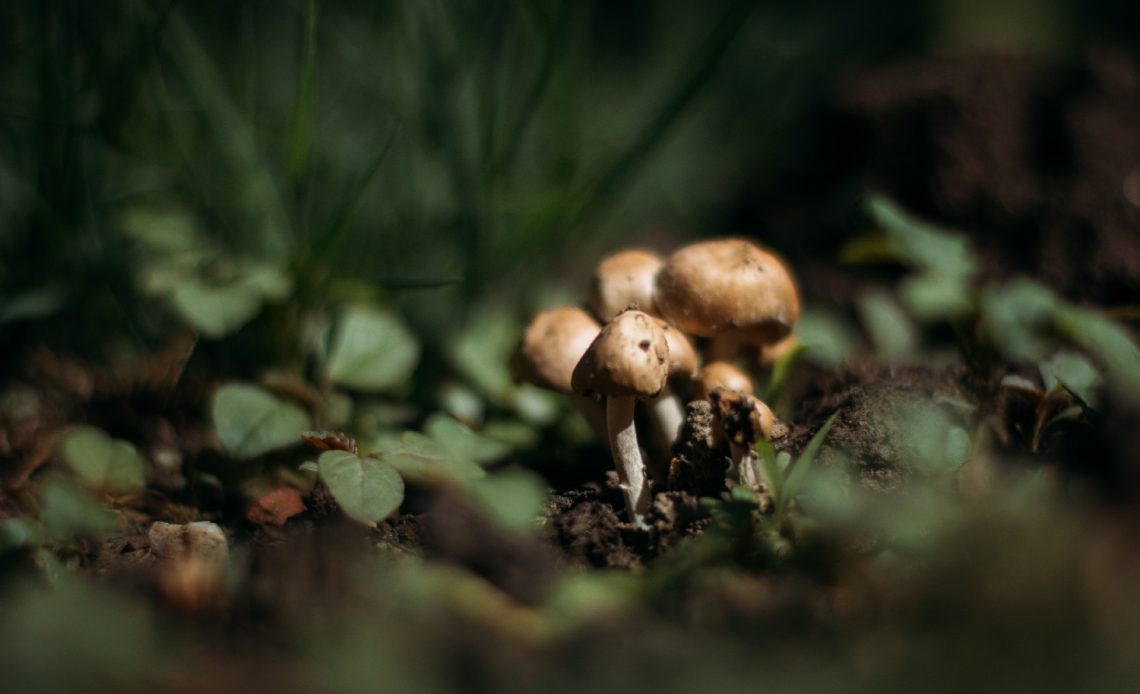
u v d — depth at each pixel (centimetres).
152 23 38
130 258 39
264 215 39
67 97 37
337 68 43
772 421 28
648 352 27
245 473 32
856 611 24
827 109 48
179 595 25
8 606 24
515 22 41
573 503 30
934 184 43
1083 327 31
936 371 33
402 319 39
